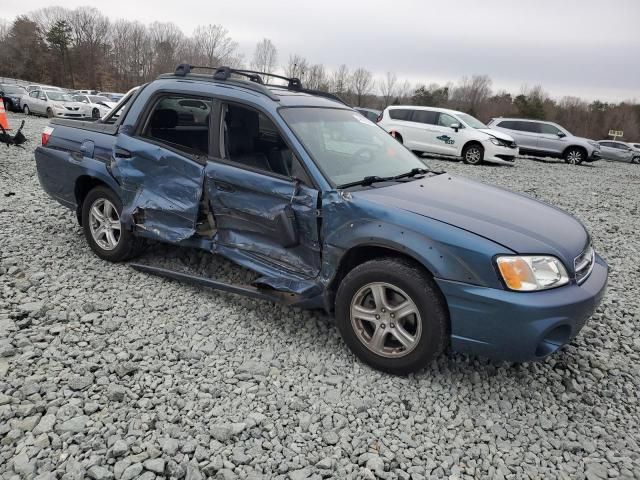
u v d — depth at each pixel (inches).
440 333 116.6
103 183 180.9
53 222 229.1
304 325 148.9
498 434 109.0
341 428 106.5
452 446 103.9
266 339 139.6
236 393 115.1
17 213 239.8
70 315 143.2
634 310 177.5
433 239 115.3
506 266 110.3
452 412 114.7
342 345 139.3
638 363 142.3
